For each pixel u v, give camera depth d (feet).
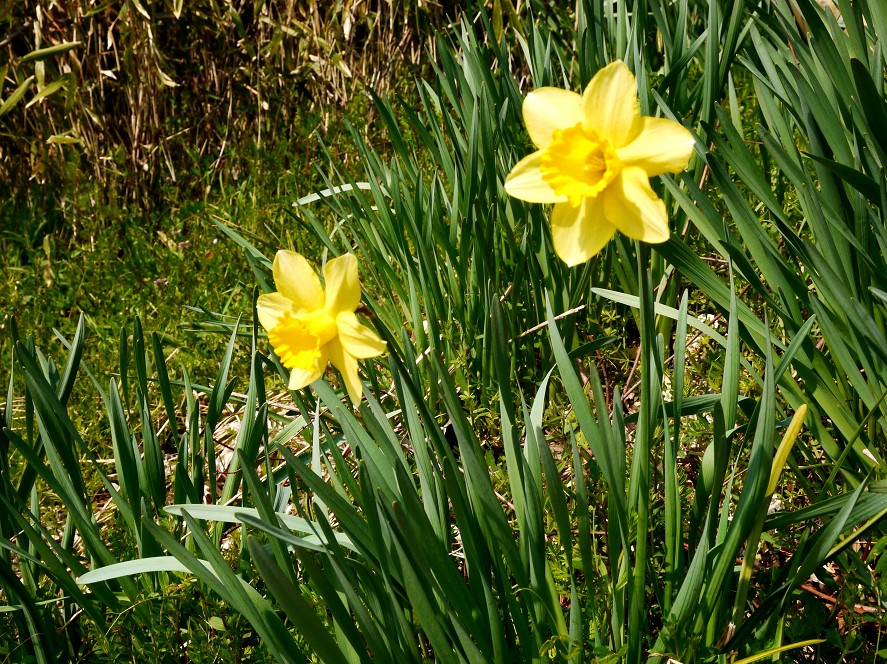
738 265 3.13
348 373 2.85
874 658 2.87
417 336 4.12
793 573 2.88
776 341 3.18
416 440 2.96
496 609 2.73
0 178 9.02
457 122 6.51
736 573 3.09
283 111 8.71
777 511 3.31
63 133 8.30
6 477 3.26
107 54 8.74
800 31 3.56
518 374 4.11
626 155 2.62
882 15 3.33
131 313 6.16
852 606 2.89
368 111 8.07
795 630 2.90
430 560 2.70
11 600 3.20
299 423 3.66
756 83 3.55
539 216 3.97
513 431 2.85
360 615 2.66
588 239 2.65
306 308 2.86
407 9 7.87
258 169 7.83
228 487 3.40
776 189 4.16
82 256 7.38
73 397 5.36
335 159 7.46
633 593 2.80
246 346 5.26
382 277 4.92
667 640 2.78
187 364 5.38
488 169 3.86
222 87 8.87
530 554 2.84
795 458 3.39
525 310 4.18
